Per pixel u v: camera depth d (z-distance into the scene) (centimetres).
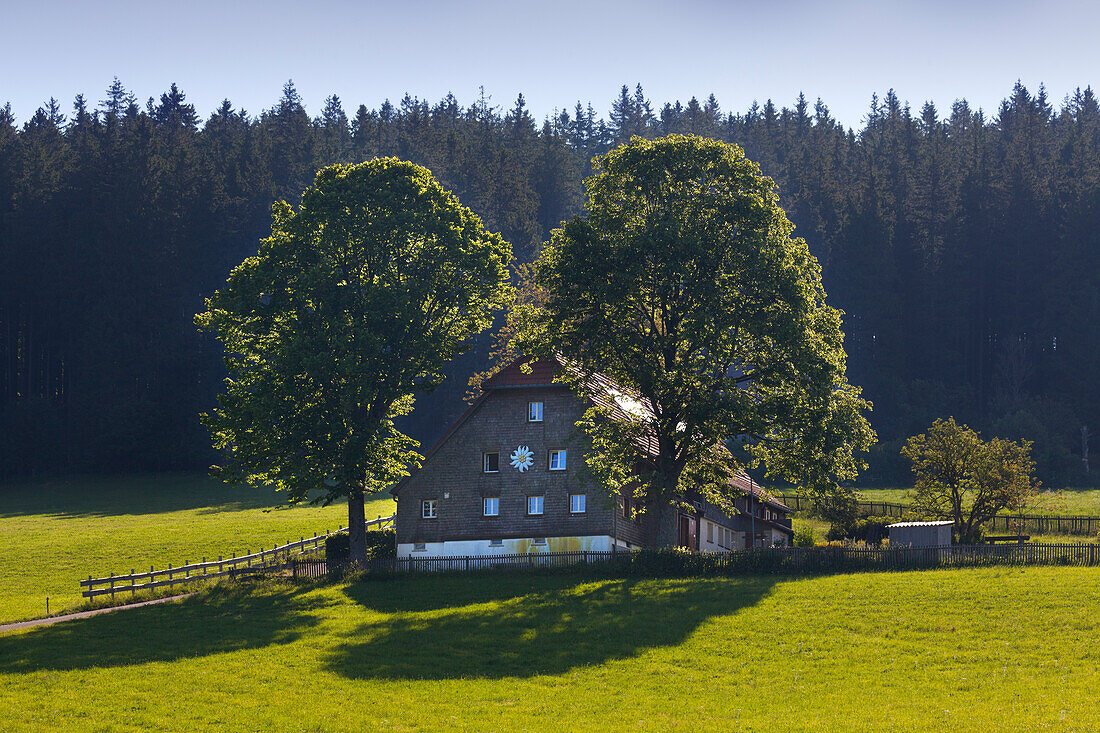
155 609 4538
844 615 3966
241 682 3309
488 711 3003
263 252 5341
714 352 5016
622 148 5181
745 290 4975
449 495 5672
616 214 5119
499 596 4528
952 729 2703
